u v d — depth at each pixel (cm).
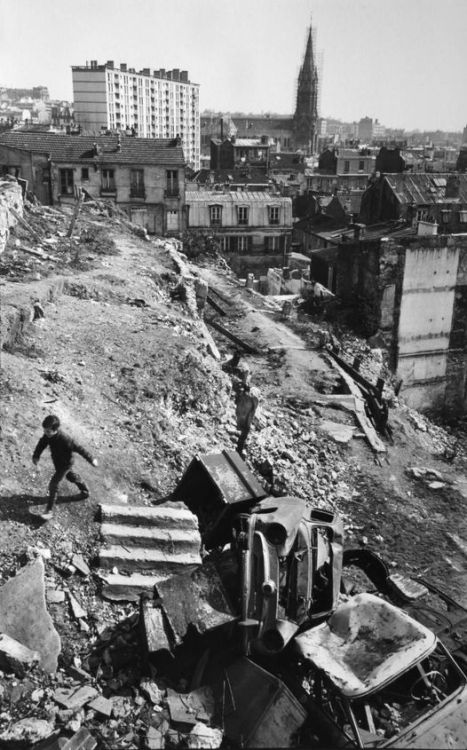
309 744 693
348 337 3161
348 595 1018
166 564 977
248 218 5734
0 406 1188
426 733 671
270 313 3250
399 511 1567
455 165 11350
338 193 7506
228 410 1641
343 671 727
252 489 1077
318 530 901
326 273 4491
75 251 2520
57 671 788
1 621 807
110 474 1162
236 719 725
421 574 1334
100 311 1881
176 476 1252
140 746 706
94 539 997
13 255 2180
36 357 1470
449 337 3381
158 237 4519
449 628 918
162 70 17388
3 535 945
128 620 870
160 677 792
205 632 788
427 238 3184
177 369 1617
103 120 15362
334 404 2039
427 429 2431
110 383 1470
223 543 1084
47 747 673
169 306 2256
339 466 1709
